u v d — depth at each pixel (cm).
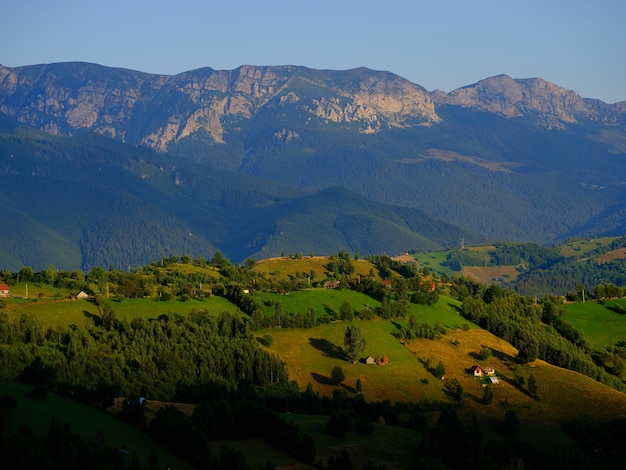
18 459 16175
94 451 17075
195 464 18588
